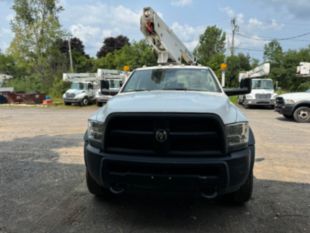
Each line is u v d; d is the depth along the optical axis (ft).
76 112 60.44
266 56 191.42
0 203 12.58
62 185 14.75
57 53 115.34
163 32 27.63
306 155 21.21
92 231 10.32
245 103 68.28
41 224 10.79
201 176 9.55
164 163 9.55
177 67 16.05
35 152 21.79
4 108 72.23
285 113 42.47
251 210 12.06
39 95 85.40
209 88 14.29
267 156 20.89
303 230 10.38
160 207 12.35
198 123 9.68
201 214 11.74
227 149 9.75
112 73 81.35
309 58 164.55
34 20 108.27
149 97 11.61
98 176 10.43
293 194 13.73
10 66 151.33
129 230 10.43
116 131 10.11
